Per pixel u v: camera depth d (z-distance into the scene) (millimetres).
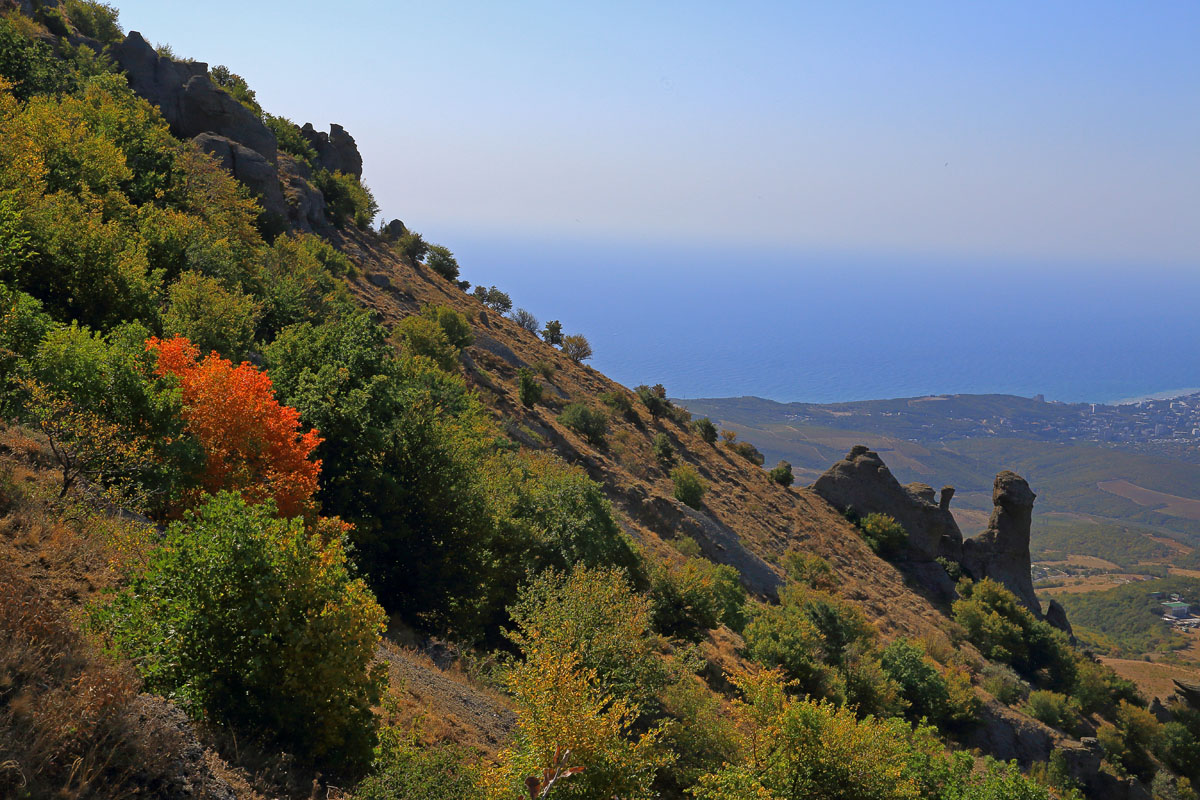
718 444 80812
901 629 55375
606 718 10875
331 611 9352
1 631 6988
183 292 24172
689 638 28250
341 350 24422
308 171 75125
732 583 38188
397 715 12359
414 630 19859
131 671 7859
